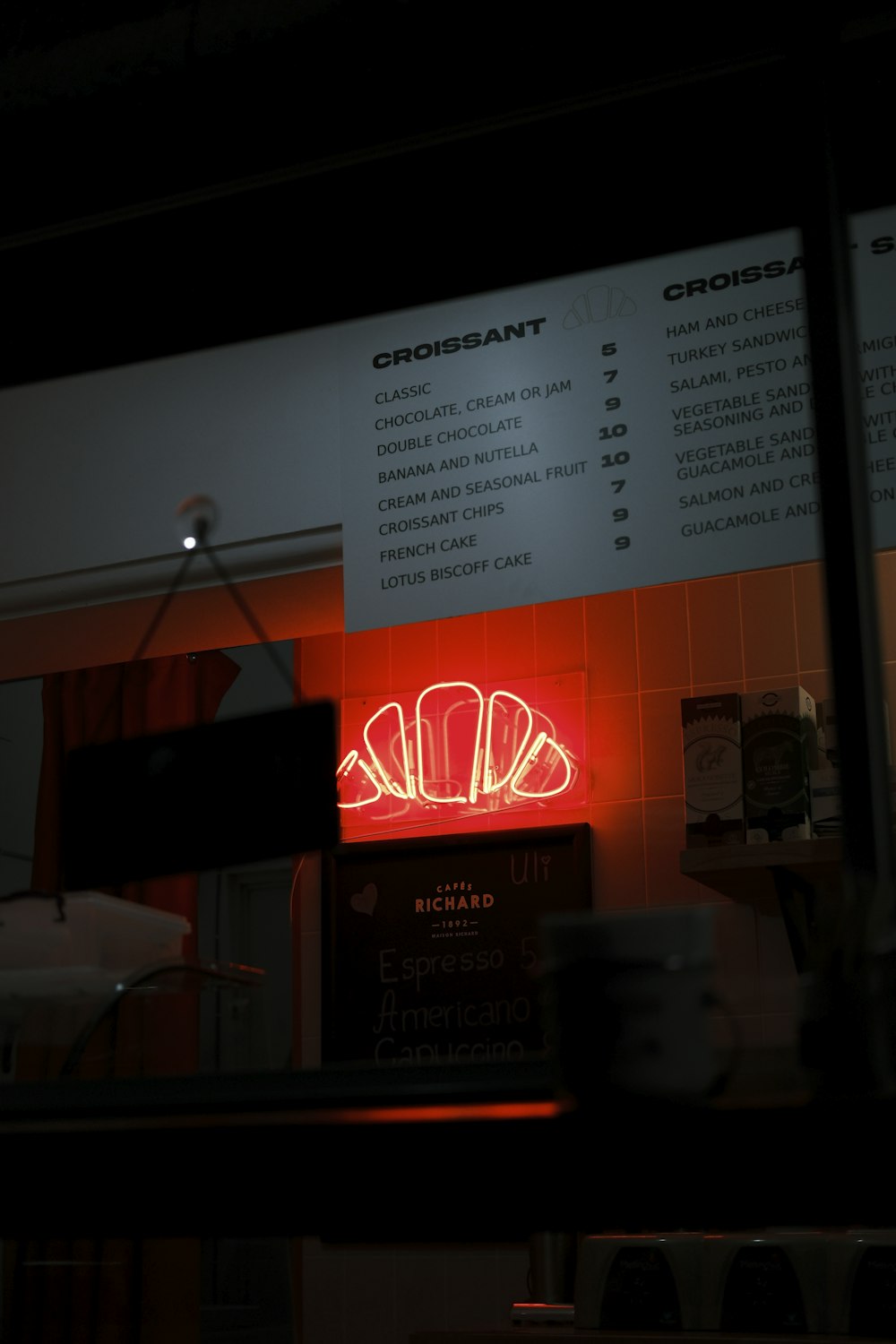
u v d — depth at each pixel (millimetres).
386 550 2369
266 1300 4988
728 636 3711
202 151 1571
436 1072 851
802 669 3621
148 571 3172
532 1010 3613
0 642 3520
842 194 1183
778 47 1417
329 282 1715
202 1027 3650
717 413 2184
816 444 1065
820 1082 713
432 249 1687
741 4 1397
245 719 1780
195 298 1722
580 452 2266
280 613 3330
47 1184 750
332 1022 3762
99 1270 3719
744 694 3189
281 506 2879
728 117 1526
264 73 1510
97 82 1525
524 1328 2354
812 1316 2127
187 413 2939
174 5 1491
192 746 1803
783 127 1531
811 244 1142
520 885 3707
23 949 1298
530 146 1563
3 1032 1397
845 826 1007
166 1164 737
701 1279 2182
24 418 3055
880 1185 654
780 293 2178
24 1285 3715
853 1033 713
